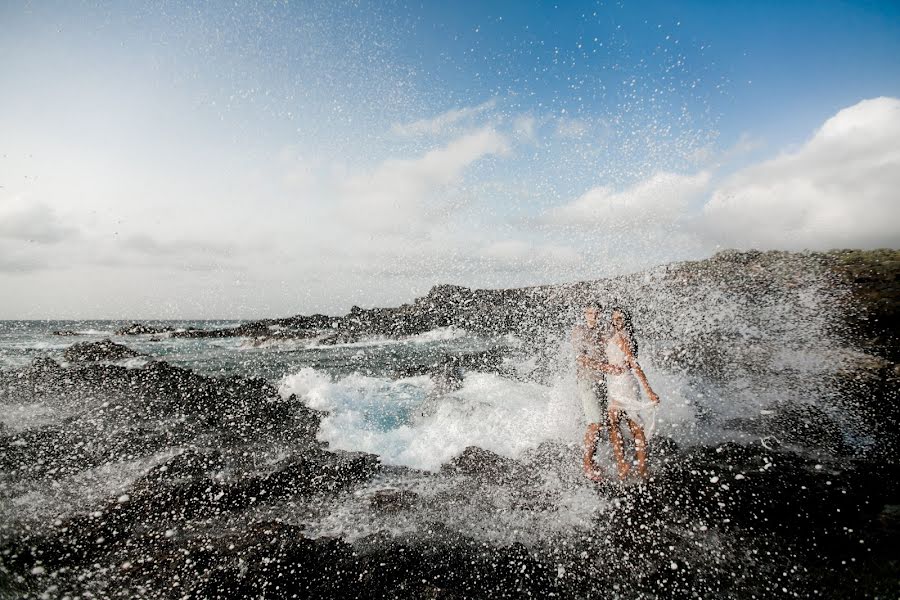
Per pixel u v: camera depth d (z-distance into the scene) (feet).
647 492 14.74
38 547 12.65
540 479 16.43
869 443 18.37
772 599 9.48
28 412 28.48
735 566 10.73
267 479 17.19
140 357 58.08
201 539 12.84
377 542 12.46
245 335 103.71
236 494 15.98
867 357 31.35
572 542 12.18
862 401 23.73
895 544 11.11
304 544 12.23
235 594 10.30
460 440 21.50
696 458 17.22
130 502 15.31
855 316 40.83
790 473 15.72
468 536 12.69
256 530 13.05
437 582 10.59
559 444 19.75
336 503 15.25
